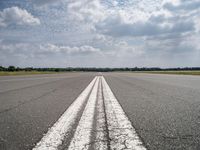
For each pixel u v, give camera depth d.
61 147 2.05
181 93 7.07
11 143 2.18
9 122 3.11
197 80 15.80
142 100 5.48
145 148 2.01
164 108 4.29
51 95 6.63
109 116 3.51
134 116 3.51
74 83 12.84
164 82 13.39
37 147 2.05
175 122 3.09
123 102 5.14
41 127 2.81
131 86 10.27
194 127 2.80
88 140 2.25
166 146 2.07
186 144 2.14
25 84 11.84
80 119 3.29
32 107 4.44
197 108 4.28
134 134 2.47
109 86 10.35
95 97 6.14
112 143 2.15
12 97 6.12
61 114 3.70
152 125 2.91
